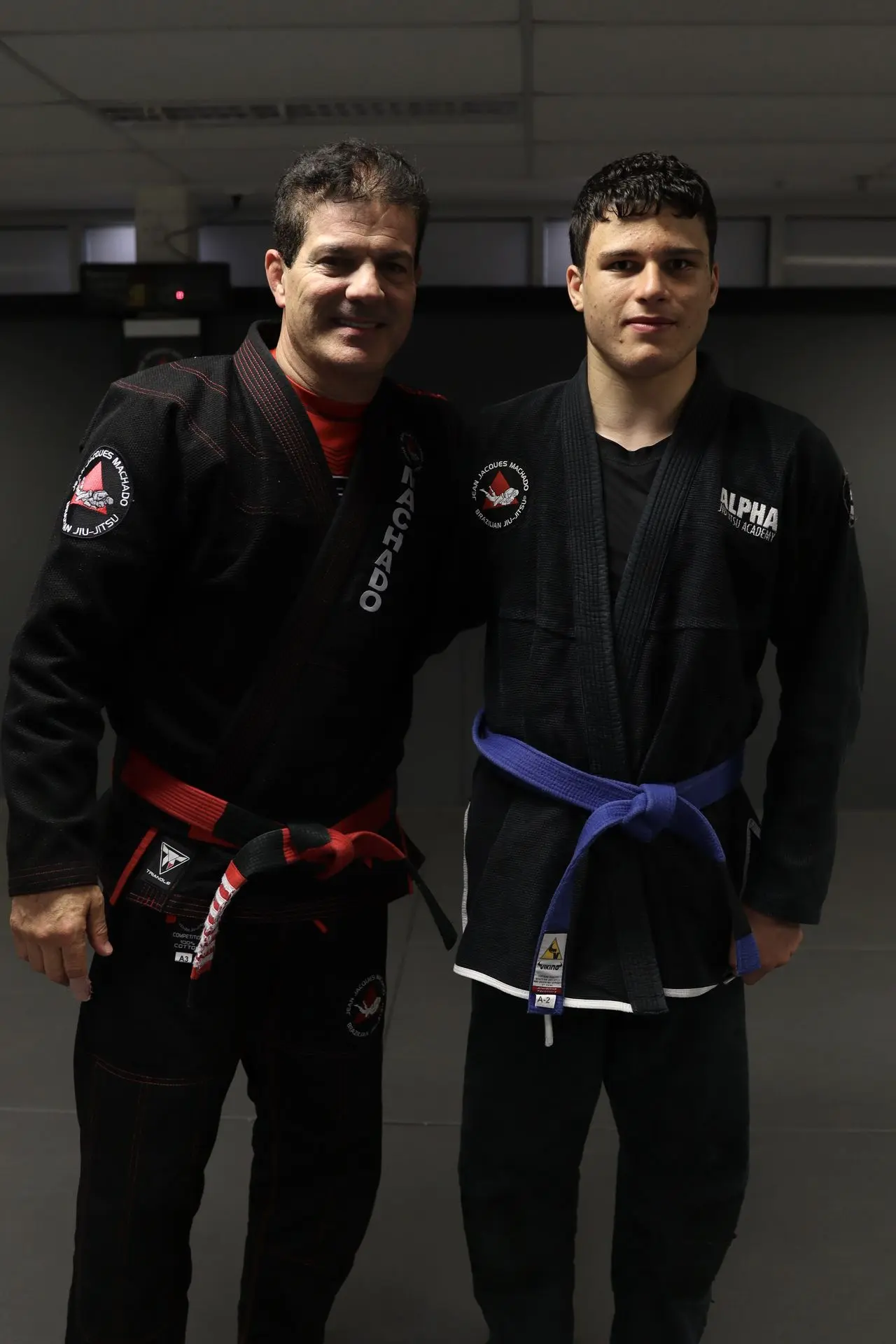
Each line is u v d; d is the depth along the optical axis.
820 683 1.47
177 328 4.99
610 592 1.42
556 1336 1.57
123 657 1.49
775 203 5.94
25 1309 1.91
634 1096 1.51
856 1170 2.36
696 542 1.40
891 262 6.05
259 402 1.41
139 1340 1.52
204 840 1.45
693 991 1.45
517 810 1.48
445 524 1.54
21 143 4.84
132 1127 1.46
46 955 1.39
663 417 1.44
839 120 4.46
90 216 6.19
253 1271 1.65
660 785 1.42
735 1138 1.53
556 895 1.42
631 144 4.82
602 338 1.39
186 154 5.01
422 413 1.55
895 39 3.58
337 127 4.59
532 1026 1.49
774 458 1.42
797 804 1.48
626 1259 1.58
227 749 1.44
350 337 1.38
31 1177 2.30
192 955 1.45
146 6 3.36
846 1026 3.05
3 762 1.40
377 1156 1.65
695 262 1.37
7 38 3.63
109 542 1.37
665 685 1.42
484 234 6.14
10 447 5.22
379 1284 2.01
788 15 3.40
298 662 1.42
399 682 1.56
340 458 1.46
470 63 3.83
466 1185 1.57
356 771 1.52
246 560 1.40
